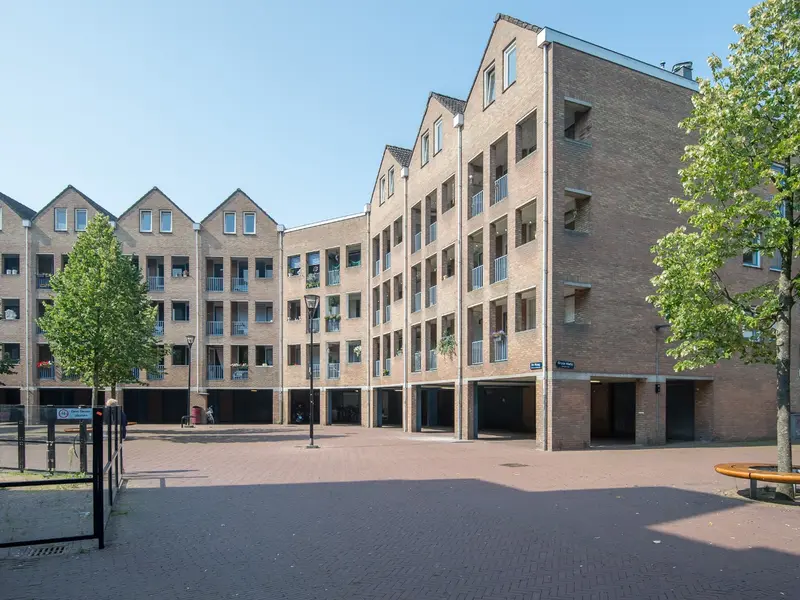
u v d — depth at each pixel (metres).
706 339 12.62
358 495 11.73
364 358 38.53
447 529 8.90
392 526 9.12
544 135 21.20
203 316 42.66
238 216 43.59
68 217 42.25
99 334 27.33
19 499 11.58
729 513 9.84
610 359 21.50
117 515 10.03
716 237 12.91
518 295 22.72
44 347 42.25
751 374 25.55
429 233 30.59
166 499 11.46
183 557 7.56
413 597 6.08
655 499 11.07
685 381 24.70
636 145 22.81
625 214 22.30
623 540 8.19
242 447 22.39
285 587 6.41
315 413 43.69
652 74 23.47
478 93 25.84
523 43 22.70
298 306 43.34
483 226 25.09
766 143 11.63
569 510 10.16
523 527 8.97
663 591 6.21
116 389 41.56
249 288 43.38
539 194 21.42
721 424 24.52
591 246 21.50
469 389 25.98
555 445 20.22
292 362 43.12
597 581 6.52
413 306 32.09
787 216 11.80
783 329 11.65
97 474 8.06
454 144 27.81
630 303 22.11
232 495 11.84
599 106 22.14
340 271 40.47
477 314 28.59
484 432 30.91
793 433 26.17
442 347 27.62
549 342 20.48
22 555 7.69
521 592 6.20
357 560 7.38
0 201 42.06
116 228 42.47
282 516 9.87
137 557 7.57
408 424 31.77
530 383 27.42
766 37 11.73
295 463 17.03
